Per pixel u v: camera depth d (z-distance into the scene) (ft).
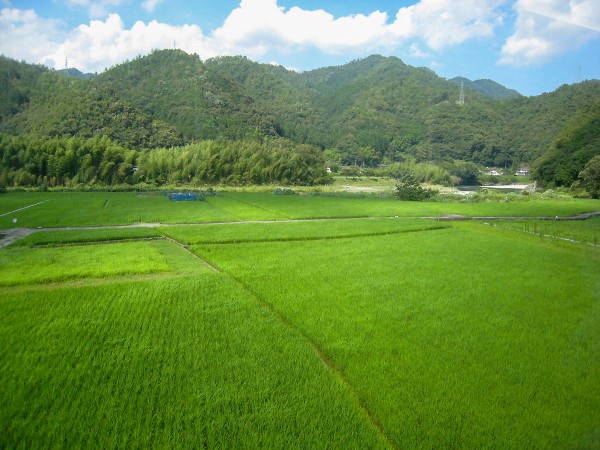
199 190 276.62
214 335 51.57
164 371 42.86
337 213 176.24
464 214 174.40
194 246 102.47
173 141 387.34
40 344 48.26
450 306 62.08
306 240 114.52
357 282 74.23
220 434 34.12
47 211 163.12
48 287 70.38
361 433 34.30
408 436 34.14
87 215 154.71
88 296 63.93
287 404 38.09
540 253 94.27
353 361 45.78
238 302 62.95
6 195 219.61
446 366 44.34
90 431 34.09
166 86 500.74
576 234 114.52
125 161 291.99
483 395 39.06
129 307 59.98
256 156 341.41
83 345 48.26
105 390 39.47
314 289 70.59
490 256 93.09
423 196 255.09
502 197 248.52
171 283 71.26
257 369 43.75
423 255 95.14
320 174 391.86
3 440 32.83
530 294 66.08
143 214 161.17
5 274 74.59
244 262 88.22
